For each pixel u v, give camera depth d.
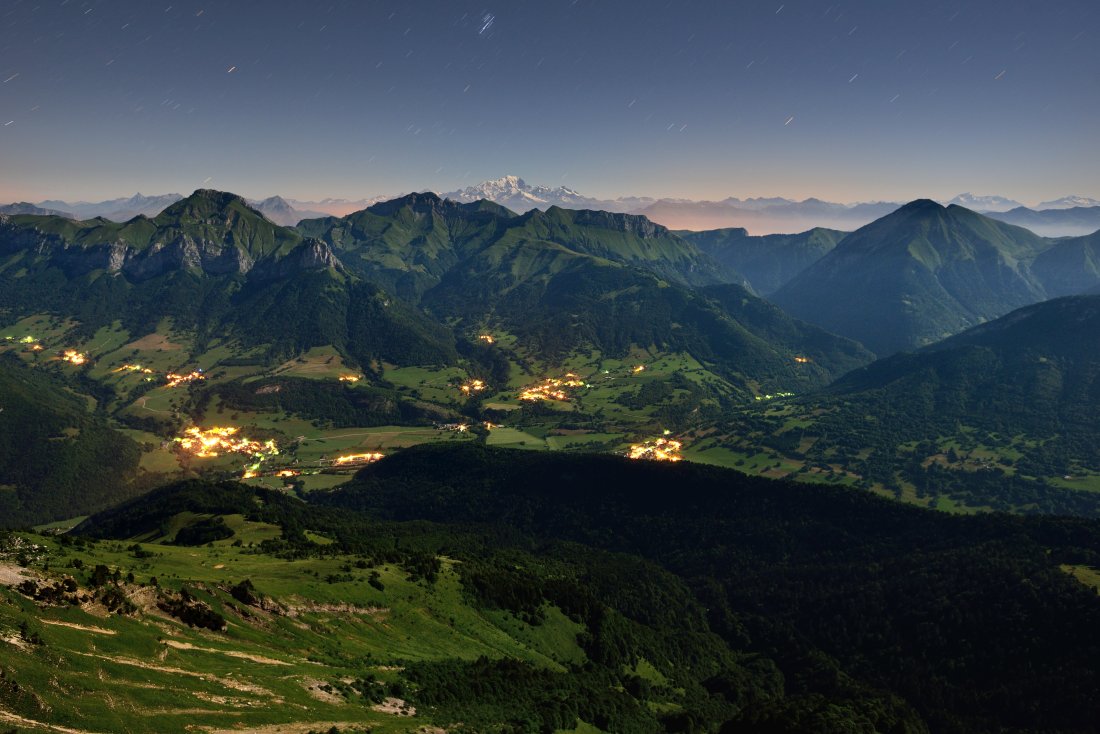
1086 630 197.25
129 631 103.25
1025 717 182.62
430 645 158.75
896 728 173.38
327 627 144.62
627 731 159.62
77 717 75.88
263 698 99.31
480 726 123.94
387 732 102.44
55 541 155.38
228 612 129.88
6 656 79.31
